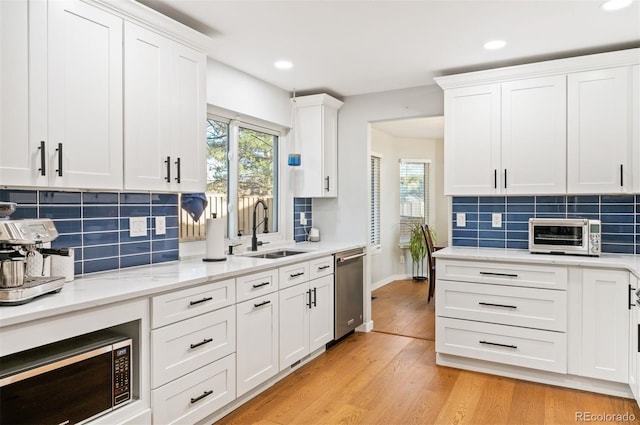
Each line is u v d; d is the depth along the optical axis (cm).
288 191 420
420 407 260
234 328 249
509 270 300
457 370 319
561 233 310
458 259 318
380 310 502
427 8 241
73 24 193
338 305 375
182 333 214
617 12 246
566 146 308
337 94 427
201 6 239
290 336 306
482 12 246
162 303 203
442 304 324
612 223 319
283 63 332
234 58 321
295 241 423
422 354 354
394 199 690
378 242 642
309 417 248
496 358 305
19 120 173
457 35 280
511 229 354
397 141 695
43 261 194
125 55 217
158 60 235
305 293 325
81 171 196
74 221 224
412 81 383
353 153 431
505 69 321
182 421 214
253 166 384
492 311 307
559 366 285
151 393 198
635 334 249
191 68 257
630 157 290
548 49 305
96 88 203
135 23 222
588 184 302
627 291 265
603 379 273
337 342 387
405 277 705
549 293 288
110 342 185
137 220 260
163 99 238
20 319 146
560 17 253
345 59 325
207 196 331
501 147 329
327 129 417
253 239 354
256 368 269
